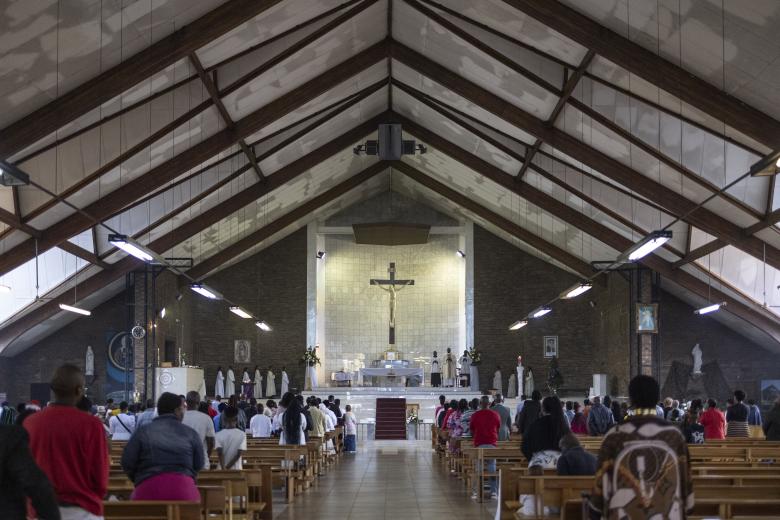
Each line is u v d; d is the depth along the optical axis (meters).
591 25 16.91
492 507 14.93
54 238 22.59
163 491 7.40
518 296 41.22
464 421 20.05
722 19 14.52
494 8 18.45
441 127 28.38
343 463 24.02
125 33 15.98
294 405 17.89
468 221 41.53
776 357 35.69
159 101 20.00
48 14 14.34
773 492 8.07
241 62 20.22
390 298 42.59
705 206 22.27
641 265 31.62
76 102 16.83
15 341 34.91
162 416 7.63
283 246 41.59
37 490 4.48
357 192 38.44
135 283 31.92
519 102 22.42
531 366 40.69
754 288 28.36
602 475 5.39
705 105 16.52
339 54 22.28
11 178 13.07
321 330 42.00
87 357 36.59
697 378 35.81
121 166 21.52
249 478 12.19
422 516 13.90
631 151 21.36
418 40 22.33
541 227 33.53
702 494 8.07
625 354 33.03
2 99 15.94
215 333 41.09
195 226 29.19
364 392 39.47
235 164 26.47
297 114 24.70
